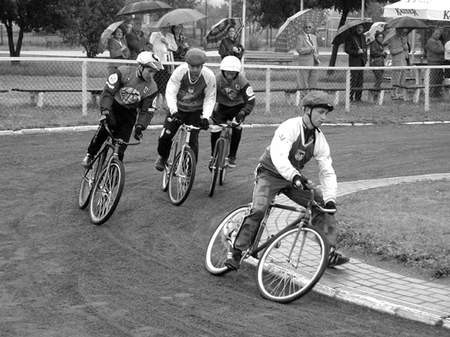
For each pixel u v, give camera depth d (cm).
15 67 2673
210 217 894
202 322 564
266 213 667
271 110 1795
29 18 3102
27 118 1531
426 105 1923
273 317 580
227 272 674
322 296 629
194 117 993
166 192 1005
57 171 1118
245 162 1244
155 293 629
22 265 692
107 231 817
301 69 1806
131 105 858
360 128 1684
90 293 623
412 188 1002
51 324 552
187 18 1756
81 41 3130
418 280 662
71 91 1648
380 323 571
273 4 3484
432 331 555
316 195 661
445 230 778
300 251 648
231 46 1748
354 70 1970
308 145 636
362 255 735
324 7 3272
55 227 825
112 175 836
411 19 2125
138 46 1798
